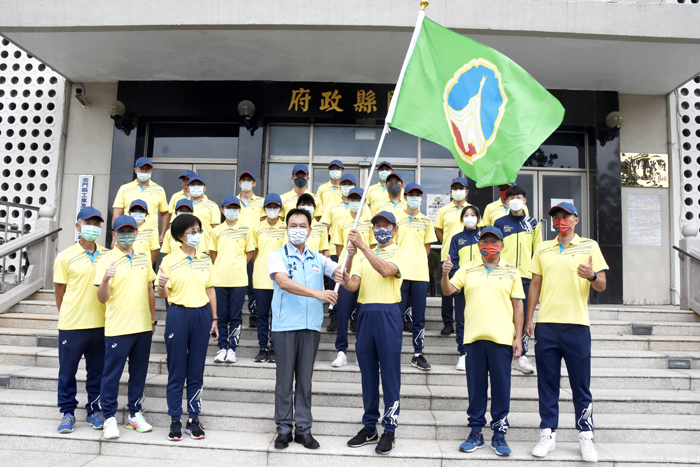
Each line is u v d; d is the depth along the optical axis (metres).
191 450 3.78
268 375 4.90
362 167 8.06
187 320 3.96
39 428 4.02
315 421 4.10
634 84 7.62
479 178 3.70
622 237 7.67
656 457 3.73
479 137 3.76
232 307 5.09
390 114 3.70
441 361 5.23
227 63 7.30
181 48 6.88
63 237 7.81
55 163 7.90
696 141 7.97
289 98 7.81
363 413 4.29
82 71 7.64
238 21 6.19
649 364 5.21
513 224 5.21
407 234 5.16
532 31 6.20
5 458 3.72
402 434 4.08
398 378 3.82
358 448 3.77
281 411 3.78
